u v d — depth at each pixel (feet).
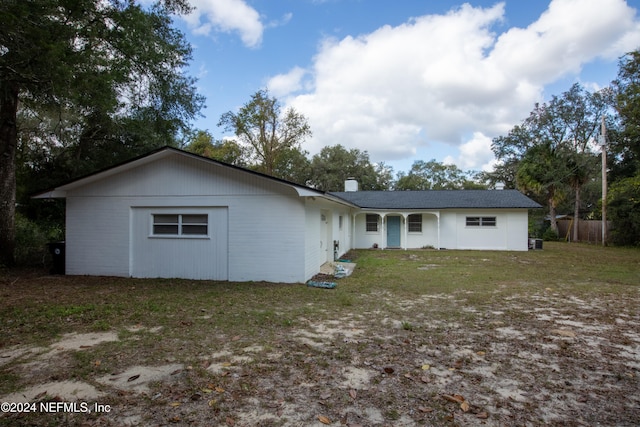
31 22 21.97
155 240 30.83
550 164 81.51
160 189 30.60
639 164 73.15
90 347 13.66
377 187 138.82
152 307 19.80
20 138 47.03
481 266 39.14
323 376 11.13
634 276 31.99
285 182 27.04
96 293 23.98
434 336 15.19
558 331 15.87
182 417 8.70
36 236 43.16
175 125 45.21
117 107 41.45
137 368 11.67
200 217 30.35
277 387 10.36
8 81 23.85
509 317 18.26
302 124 112.98
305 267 28.66
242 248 29.27
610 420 8.69
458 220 62.44
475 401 9.60
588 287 26.50
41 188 48.91
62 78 23.81
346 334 15.47
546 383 10.73
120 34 32.58
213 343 14.16
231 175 29.43
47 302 21.20
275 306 20.51
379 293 24.49
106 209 31.50
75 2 25.84
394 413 8.96
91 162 51.01
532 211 106.52
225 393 9.96
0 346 13.80
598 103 90.63
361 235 66.33
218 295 23.39
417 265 40.16
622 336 15.25
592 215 90.27
